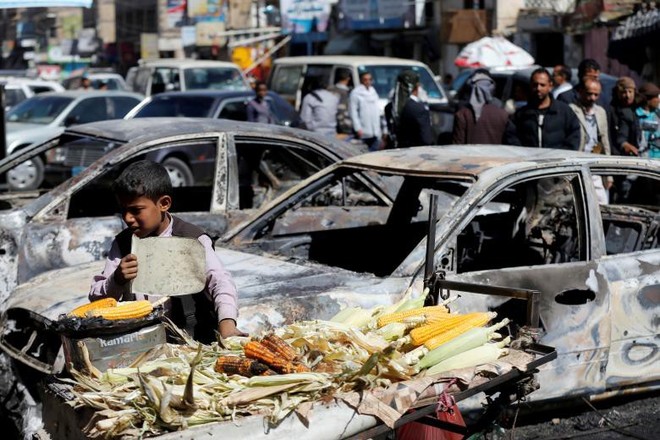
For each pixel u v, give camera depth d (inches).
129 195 163.3
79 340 143.4
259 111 609.0
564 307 209.5
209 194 345.1
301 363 143.9
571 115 362.3
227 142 301.6
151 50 1920.5
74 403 137.2
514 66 866.8
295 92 783.7
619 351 217.8
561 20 1250.0
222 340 154.3
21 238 271.0
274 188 337.7
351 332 150.5
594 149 372.8
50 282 217.6
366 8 1510.8
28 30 2370.8
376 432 138.9
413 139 471.2
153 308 150.6
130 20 2107.5
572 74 692.1
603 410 235.0
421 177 221.0
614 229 268.8
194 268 152.6
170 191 167.8
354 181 313.6
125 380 140.9
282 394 136.6
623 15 1038.4
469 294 199.0
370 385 139.0
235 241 245.1
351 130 636.1
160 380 137.1
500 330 202.8
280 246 249.8
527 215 248.2
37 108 758.5
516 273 205.9
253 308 187.2
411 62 779.4
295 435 133.9
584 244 219.3
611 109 425.1
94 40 2135.8
